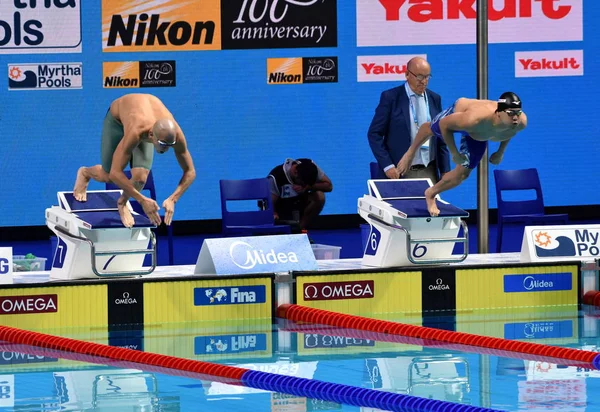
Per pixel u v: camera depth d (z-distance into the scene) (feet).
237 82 161.99
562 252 102.73
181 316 93.40
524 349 79.82
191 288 93.50
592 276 103.04
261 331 89.20
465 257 99.60
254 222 127.13
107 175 92.53
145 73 159.02
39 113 156.35
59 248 93.91
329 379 69.77
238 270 95.25
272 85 163.02
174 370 74.02
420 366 73.87
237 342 83.92
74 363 76.74
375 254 99.86
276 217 132.87
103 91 158.10
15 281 92.07
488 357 77.36
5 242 156.35
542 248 102.22
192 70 160.45
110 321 91.56
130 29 157.89
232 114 162.30
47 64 155.94
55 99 156.66
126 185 88.07
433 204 96.78
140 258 93.61
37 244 154.61
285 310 95.55
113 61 157.89
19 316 89.25
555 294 102.06
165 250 147.95
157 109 88.58
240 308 94.89
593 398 62.85
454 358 77.00
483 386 66.95
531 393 64.59
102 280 91.20
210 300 94.07
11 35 154.40
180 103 160.56
